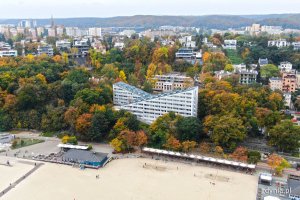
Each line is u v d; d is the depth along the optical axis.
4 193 180.75
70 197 176.75
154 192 181.75
